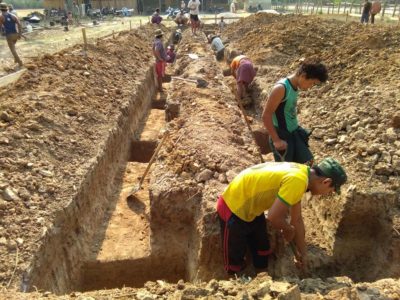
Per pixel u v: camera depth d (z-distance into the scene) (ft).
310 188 9.21
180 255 14.14
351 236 13.83
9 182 13.44
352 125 17.62
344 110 19.26
